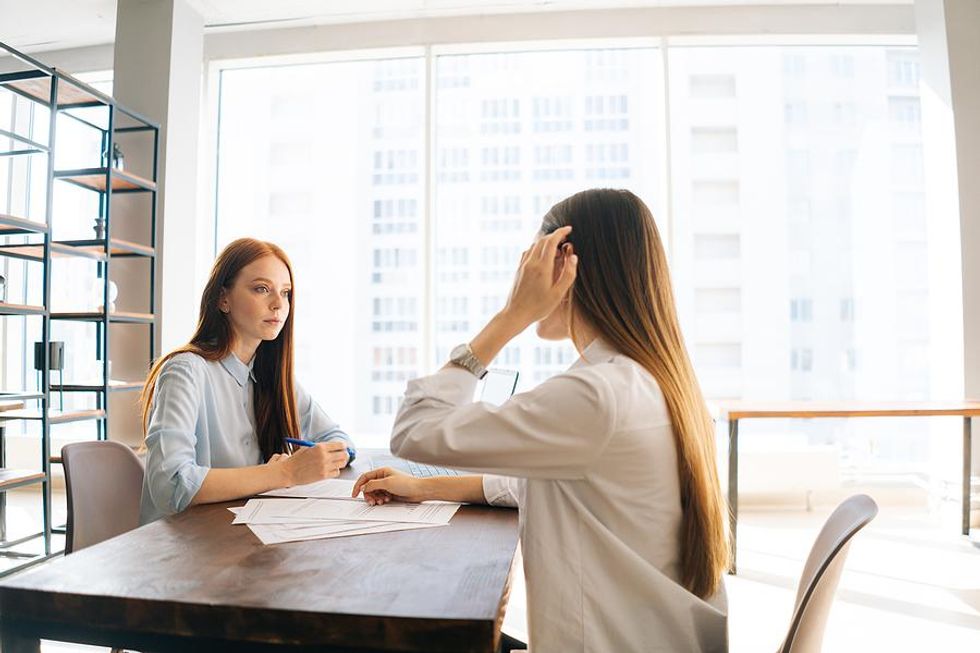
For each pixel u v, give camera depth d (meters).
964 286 3.13
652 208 3.69
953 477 3.15
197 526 0.92
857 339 3.64
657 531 0.78
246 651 0.64
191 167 3.57
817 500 3.46
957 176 3.15
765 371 3.68
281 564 0.76
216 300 1.41
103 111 3.64
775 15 3.58
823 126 3.67
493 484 1.04
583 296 0.84
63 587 0.68
